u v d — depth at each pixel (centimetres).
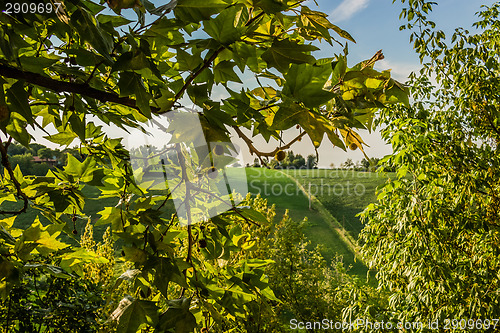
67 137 128
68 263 119
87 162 115
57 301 331
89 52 86
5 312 295
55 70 85
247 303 116
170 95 83
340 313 486
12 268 90
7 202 1233
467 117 406
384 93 91
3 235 96
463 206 368
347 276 526
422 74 424
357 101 88
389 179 380
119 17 84
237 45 81
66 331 319
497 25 401
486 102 381
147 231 91
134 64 69
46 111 128
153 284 83
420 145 350
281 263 480
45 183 115
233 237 125
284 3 76
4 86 71
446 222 365
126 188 114
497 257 329
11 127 86
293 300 481
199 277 116
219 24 75
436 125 402
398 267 376
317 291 488
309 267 498
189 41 76
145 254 87
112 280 408
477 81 378
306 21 89
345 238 1363
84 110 93
